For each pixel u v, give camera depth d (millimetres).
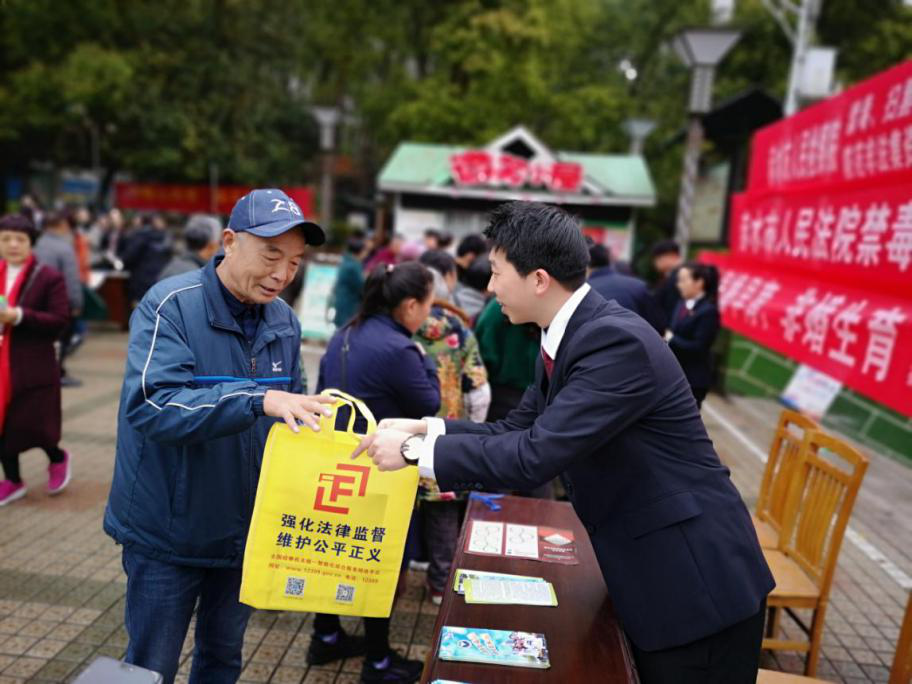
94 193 26656
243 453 1767
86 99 15156
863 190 4418
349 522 1629
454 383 2977
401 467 1545
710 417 6785
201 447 1695
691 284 4465
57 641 2645
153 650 1749
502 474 1479
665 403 1560
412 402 2543
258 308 1842
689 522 1559
